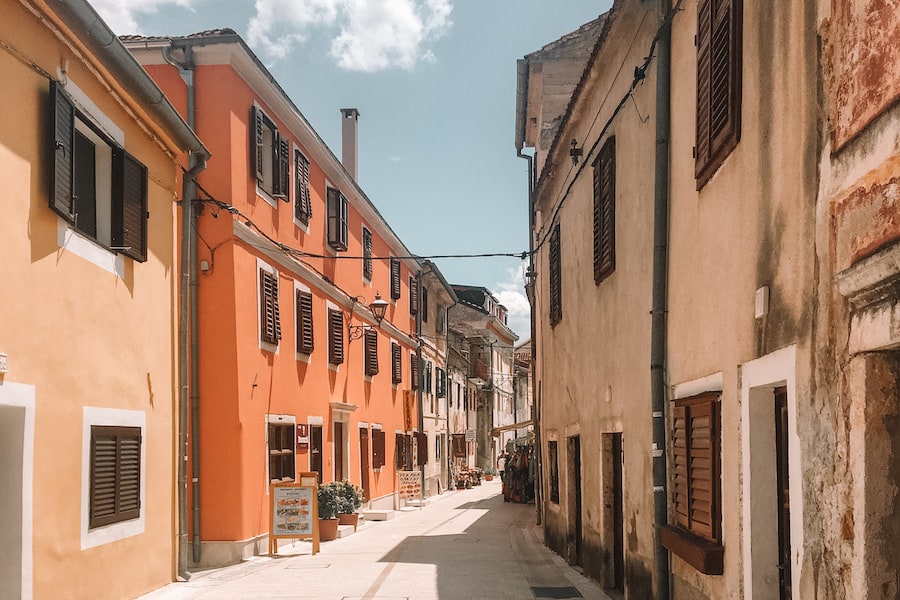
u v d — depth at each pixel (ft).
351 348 76.59
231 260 47.42
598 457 36.60
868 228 11.88
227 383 47.42
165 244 35.27
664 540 23.57
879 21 11.59
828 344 13.28
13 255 22.65
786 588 16.70
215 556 46.42
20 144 23.07
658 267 24.68
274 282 54.60
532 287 70.33
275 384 54.49
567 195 45.19
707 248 20.65
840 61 12.95
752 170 17.25
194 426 47.14
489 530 66.13
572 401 44.55
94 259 27.99
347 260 75.51
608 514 35.76
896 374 11.99
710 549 19.20
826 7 13.52
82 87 26.94
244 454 47.96
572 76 62.49
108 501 28.84
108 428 28.81
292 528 49.65
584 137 40.42
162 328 34.71
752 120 17.26
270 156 54.75
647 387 26.99
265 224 53.52
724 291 19.17
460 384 150.00
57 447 25.09
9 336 22.45
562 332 48.52
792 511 14.67
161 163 35.01
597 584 36.65
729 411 18.71
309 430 60.90
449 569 41.32
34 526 23.61
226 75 48.24
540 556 49.26
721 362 19.34
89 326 27.50
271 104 55.21
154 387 33.60
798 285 14.62
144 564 32.19
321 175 67.31
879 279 11.38
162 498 34.35
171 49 47.60
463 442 144.87
